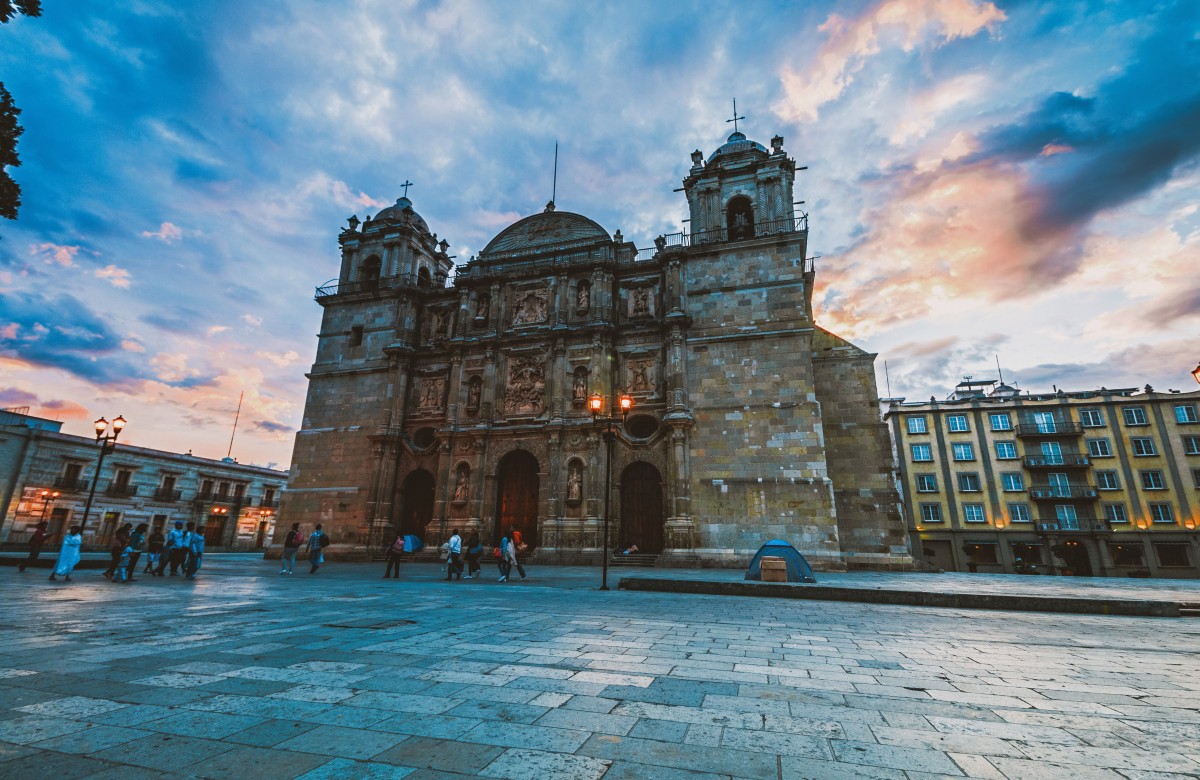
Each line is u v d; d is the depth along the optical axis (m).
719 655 7.22
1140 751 3.96
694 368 31.69
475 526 32.25
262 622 9.36
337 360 39.25
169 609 10.86
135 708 4.65
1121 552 47.47
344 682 5.55
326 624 9.20
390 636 8.16
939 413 54.56
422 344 38.69
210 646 7.26
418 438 36.53
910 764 3.69
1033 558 49.03
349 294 39.97
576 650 7.37
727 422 30.31
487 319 37.09
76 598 12.25
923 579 23.28
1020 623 11.09
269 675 5.79
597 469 31.61
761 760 3.74
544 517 31.81
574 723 4.43
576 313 35.53
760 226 33.91
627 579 16.97
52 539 45.41
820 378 33.75
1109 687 5.86
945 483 52.62
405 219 42.69
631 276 35.72
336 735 4.10
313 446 37.34
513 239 39.81
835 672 6.38
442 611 11.21
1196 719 4.73
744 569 27.05
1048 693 5.57
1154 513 47.56
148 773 3.39
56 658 6.42
